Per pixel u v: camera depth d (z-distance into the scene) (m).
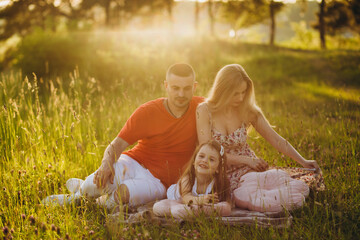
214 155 2.97
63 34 12.91
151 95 5.88
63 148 4.02
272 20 34.88
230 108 3.39
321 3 31.41
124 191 3.19
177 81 3.20
